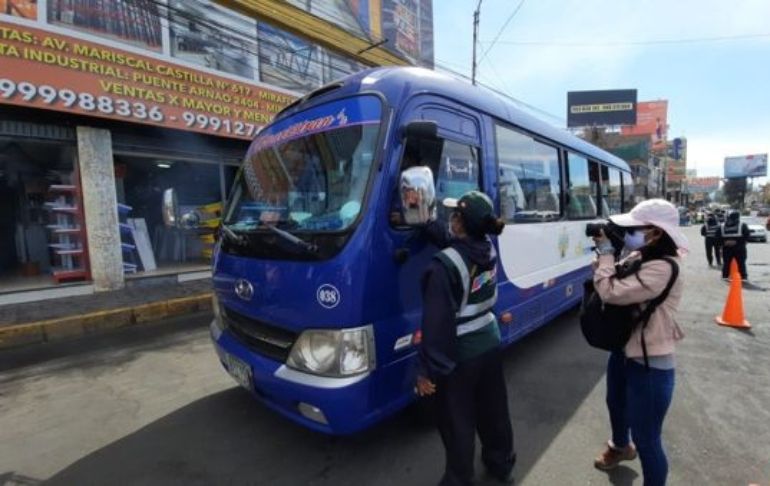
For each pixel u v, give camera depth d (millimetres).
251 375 2883
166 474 2867
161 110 8117
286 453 3068
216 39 9258
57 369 4746
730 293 6219
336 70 11953
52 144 7496
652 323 2277
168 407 3803
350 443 3160
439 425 2430
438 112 3102
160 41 8258
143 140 8422
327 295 2480
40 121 7113
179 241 9641
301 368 2594
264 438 3266
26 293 7066
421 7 16562
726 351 5070
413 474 2812
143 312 6605
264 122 9930
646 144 39812
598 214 6535
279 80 10625
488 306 2438
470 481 2393
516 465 2900
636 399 2350
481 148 3547
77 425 3533
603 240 2412
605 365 4617
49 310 6484
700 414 3568
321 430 2598
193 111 8617
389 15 14641
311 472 2850
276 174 3188
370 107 2811
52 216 7969
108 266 7863
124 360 4988
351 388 2449
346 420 2482
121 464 2988
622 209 7934
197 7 8891
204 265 9602
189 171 9570
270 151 3340
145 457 3062
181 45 8648
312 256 2564
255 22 10016
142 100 7855
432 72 3287
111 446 3215
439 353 2139
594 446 3117
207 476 2832
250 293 2916
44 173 7848
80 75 7121
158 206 9266
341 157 2807
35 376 4566
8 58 6426
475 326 2363
